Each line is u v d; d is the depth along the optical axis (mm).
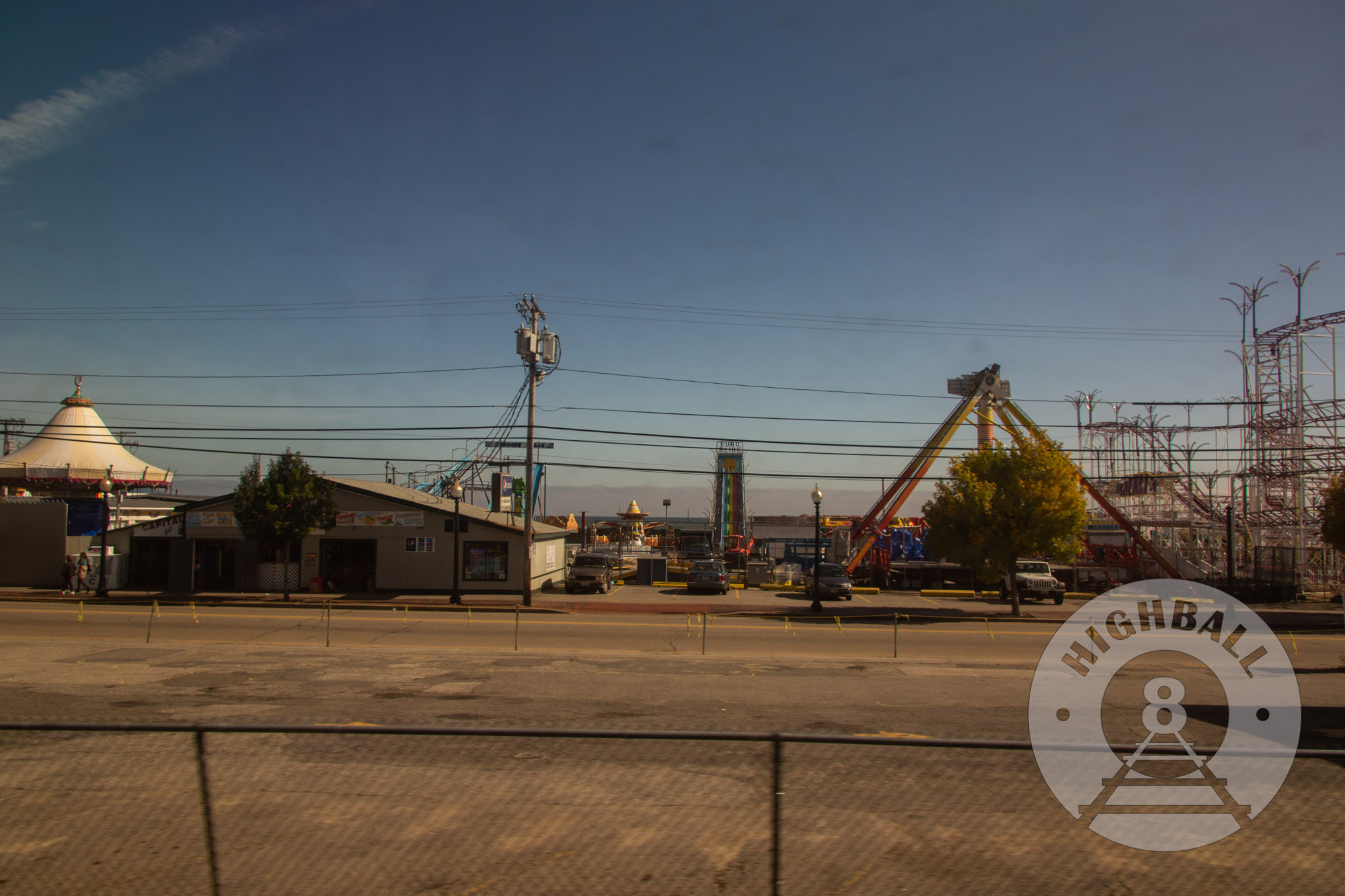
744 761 8148
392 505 35094
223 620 24547
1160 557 45562
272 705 12070
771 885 5055
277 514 29797
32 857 5449
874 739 5184
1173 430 50875
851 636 23422
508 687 13852
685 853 5656
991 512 29766
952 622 28391
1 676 14516
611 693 13445
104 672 14914
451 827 6082
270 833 5918
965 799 6613
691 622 26672
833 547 53438
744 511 72875
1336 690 14586
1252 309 47094
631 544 73500
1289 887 5137
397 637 21500
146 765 7598
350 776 7359
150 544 35062
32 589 33594
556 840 5879
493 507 43062
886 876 5281
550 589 39031
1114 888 5121
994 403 46688
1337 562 45062
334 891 5000
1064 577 43188
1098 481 54094
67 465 49750
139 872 5234
